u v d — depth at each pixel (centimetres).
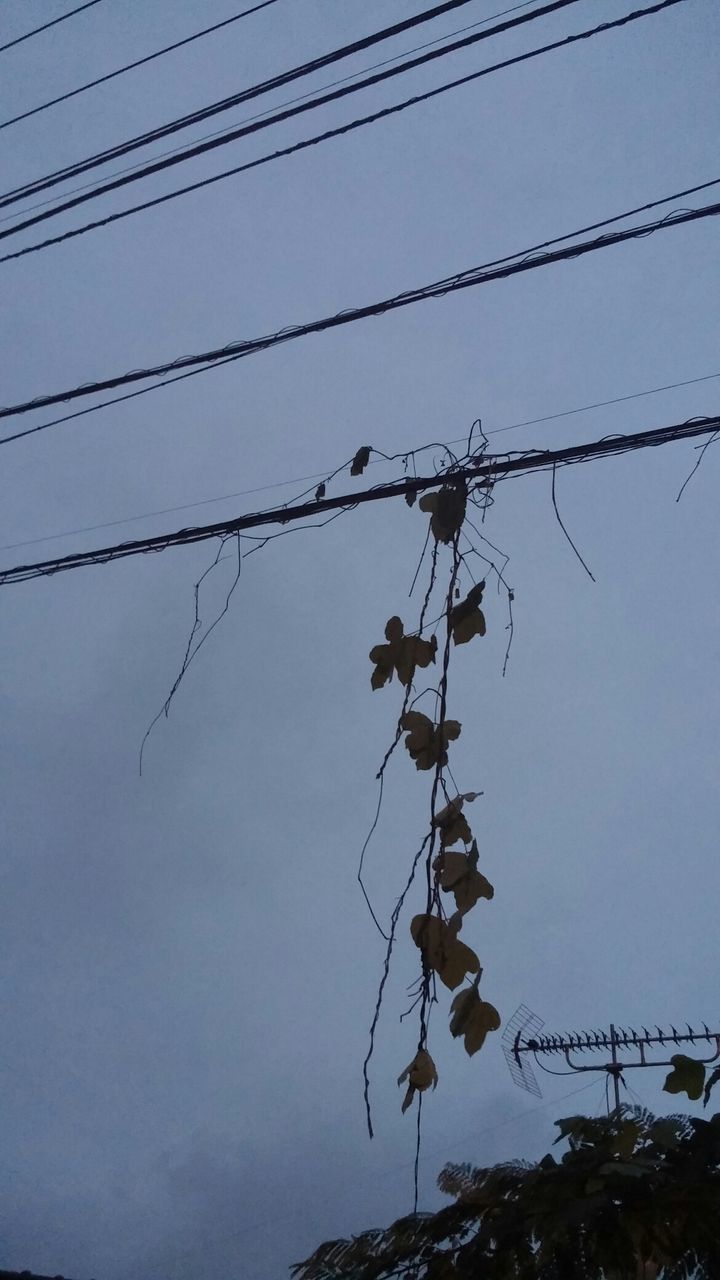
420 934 286
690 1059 340
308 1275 405
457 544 350
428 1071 281
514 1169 413
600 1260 347
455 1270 362
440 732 308
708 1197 344
